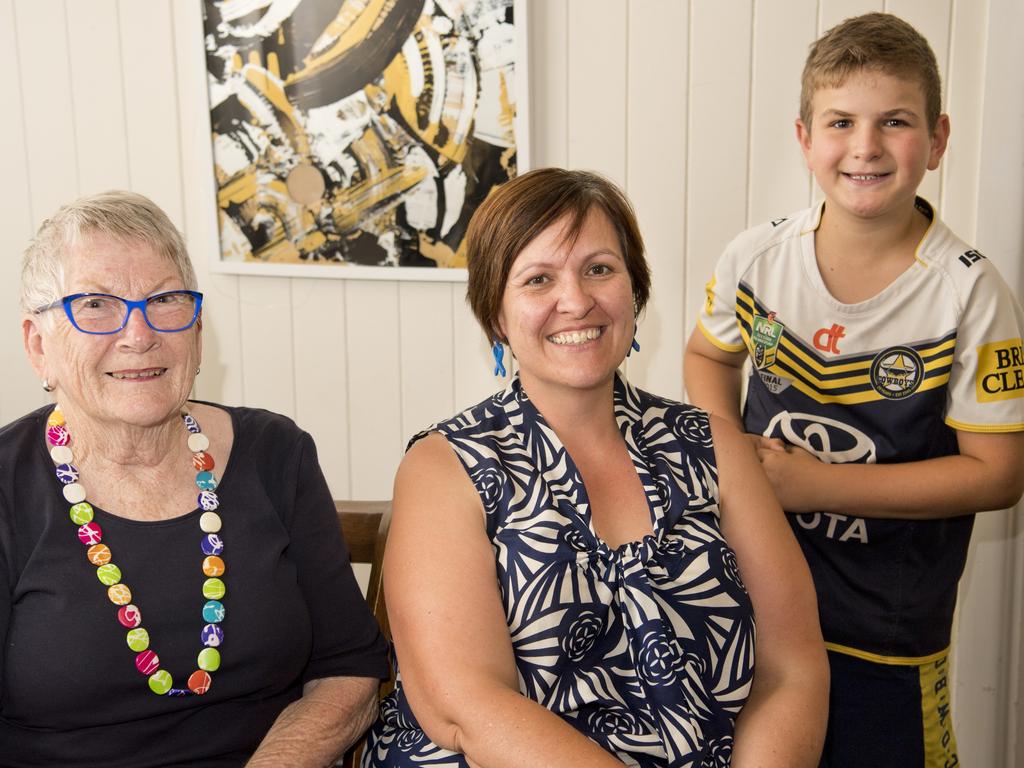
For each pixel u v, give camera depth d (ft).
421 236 6.59
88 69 6.64
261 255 6.73
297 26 6.38
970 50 6.09
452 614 3.54
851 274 4.80
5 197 6.86
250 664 3.96
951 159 6.25
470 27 6.27
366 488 7.06
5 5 6.60
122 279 3.65
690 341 5.71
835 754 5.07
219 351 6.93
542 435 3.92
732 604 3.78
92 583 3.75
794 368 5.00
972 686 6.69
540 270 3.81
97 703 3.75
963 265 4.60
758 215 6.46
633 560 3.72
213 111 6.57
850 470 4.69
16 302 6.97
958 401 4.66
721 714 3.69
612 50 6.35
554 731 3.35
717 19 6.24
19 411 7.11
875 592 4.87
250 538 4.04
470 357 6.80
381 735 4.17
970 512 4.66
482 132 6.40
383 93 6.42
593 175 4.00
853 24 4.64
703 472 4.02
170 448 4.00
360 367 6.89
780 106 6.30
